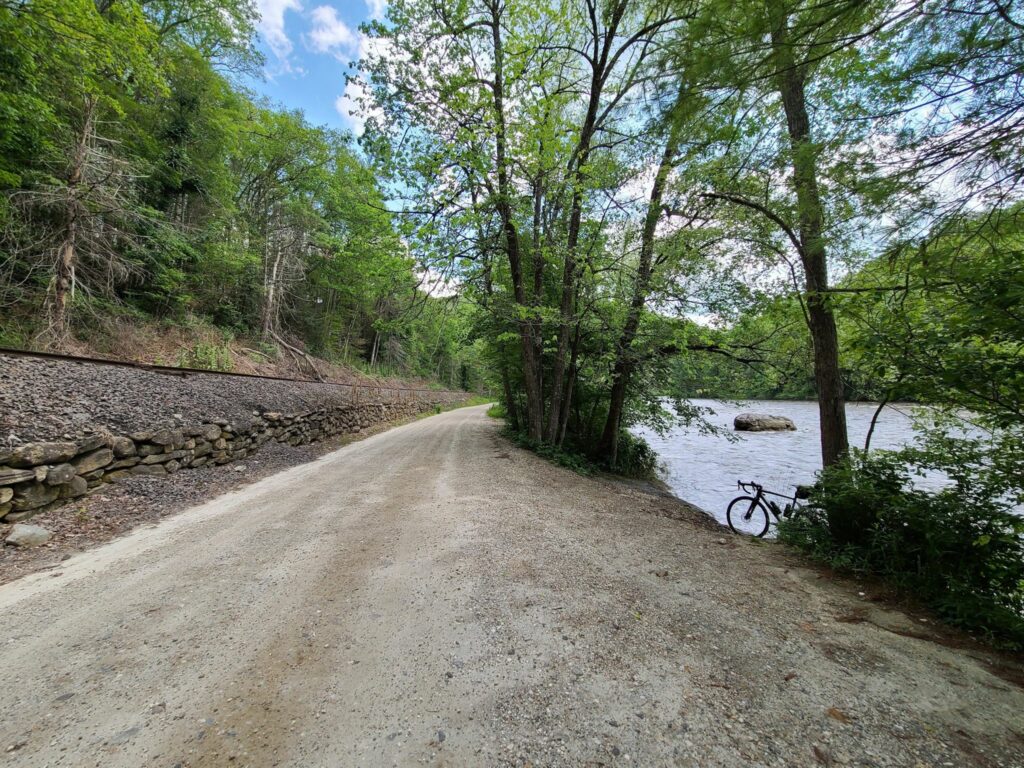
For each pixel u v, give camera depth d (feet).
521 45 28.76
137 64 29.68
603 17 28.32
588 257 30.83
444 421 69.46
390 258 31.42
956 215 9.78
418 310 36.42
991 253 9.55
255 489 19.52
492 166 28.43
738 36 8.22
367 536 13.17
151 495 16.25
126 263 36.55
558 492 21.36
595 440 43.39
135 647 7.22
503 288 40.96
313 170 68.28
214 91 47.32
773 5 7.39
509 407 50.83
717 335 31.83
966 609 9.35
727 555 13.80
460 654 7.24
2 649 7.08
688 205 25.52
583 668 6.98
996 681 7.25
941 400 11.47
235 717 5.62
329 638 7.63
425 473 23.93
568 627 8.27
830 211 12.69
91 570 10.43
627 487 29.68
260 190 69.46
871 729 5.84
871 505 12.72
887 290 12.87
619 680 6.70
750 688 6.66
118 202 33.32
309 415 34.35
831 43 8.11
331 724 5.54
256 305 61.52
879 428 53.36
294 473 23.68
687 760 5.15
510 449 34.73
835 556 13.10
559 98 32.30
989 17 7.22
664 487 35.04
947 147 9.00
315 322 75.92
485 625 8.21
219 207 51.11
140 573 10.30
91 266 35.14
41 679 6.31
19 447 12.40
